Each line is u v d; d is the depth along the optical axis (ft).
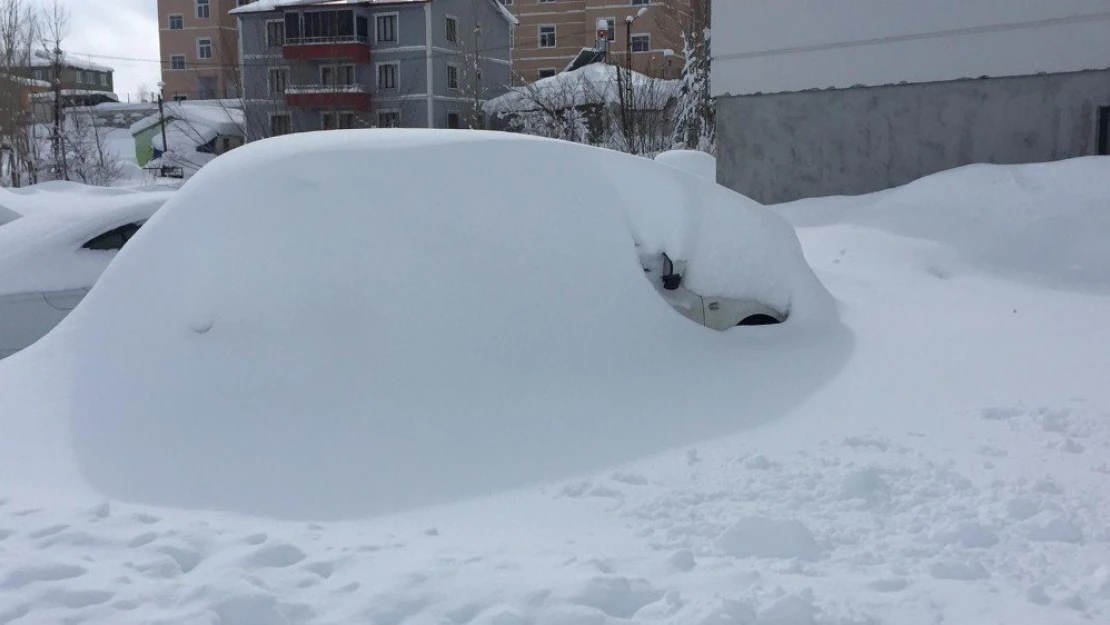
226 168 17.67
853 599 9.93
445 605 9.74
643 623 9.46
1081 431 14.96
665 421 15.28
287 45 162.30
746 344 18.65
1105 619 9.53
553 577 10.28
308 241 16.14
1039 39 40.16
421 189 17.04
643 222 19.02
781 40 48.26
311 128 161.27
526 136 18.92
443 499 13.03
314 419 14.30
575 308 16.99
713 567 10.73
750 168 50.37
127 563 10.60
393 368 15.21
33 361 16.25
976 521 11.84
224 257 16.06
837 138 46.91
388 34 163.53
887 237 32.63
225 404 14.51
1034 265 29.14
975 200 33.42
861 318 21.71
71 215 26.63
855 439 14.64
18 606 9.61
